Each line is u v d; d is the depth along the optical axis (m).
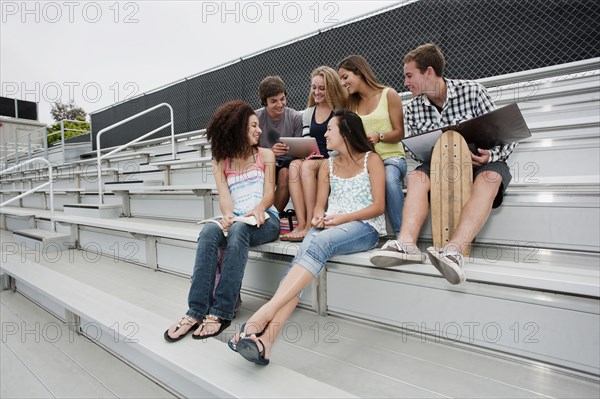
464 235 1.09
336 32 4.21
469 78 3.48
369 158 1.36
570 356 0.94
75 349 1.53
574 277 0.93
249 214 1.39
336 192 1.42
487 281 1.01
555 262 1.14
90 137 8.16
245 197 1.50
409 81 1.44
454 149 1.17
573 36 3.03
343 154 1.39
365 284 1.31
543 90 2.20
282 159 1.75
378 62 3.95
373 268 1.28
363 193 1.36
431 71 1.39
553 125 1.57
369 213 1.28
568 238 1.19
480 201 1.12
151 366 1.28
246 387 0.89
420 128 1.53
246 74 5.12
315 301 1.46
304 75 4.50
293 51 4.58
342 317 1.40
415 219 1.22
